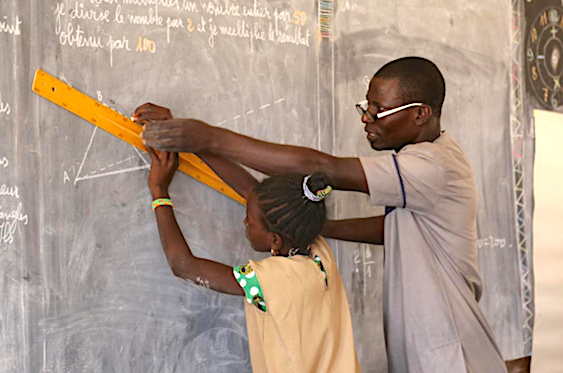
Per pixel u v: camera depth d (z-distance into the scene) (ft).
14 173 5.12
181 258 5.09
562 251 8.52
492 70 8.02
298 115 6.59
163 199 5.35
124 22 5.58
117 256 5.58
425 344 5.26
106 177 5.51
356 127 6.98
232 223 6.21
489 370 5.50
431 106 5.48
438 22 7.60
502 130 8.09
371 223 6.22
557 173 8.52
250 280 4.80
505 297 8.07
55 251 5.30
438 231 5.38
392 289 5.52
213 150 4.72
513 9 8.20
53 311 5.29
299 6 6.59
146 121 5.43
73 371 5.38
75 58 5.35
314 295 4.88
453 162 5.28
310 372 4.80
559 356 8.48
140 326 5.70
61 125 5.30
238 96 6.21
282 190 4.87
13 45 5.10
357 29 7.00
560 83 8.68
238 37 6.21
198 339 6.01
